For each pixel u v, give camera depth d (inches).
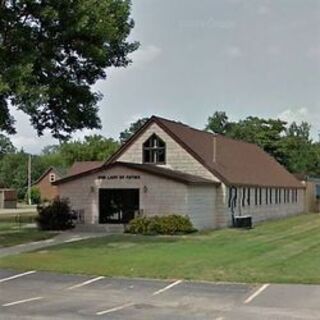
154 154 1483.8
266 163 2032.5
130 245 989.2
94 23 938.7
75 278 654.5
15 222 1603.1
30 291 579.8
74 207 1385.3
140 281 633.0
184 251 893.8
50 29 936.9
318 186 2546.8
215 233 1264.8
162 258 804.6
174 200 1311.5
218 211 1446.9
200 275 663.1
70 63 1019.3
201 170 1444.4
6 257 824.9
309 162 3097.9
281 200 1989.4
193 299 537.0
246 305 509.7
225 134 3024.1
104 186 1370.6
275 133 2970.0
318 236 1194.6
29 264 752.3
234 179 1507.1
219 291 575.5
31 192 3437.5
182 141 1453.0
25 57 896.9
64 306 508.1
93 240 1080.2
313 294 558.3
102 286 605.3
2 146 2662.4
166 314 476.4
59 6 914.7
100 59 995.3
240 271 690.8
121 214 1363.2
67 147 3700.8
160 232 1224.8
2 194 2903.5
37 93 885.2
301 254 863.1
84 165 2655.0
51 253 869.2
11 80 864.3
